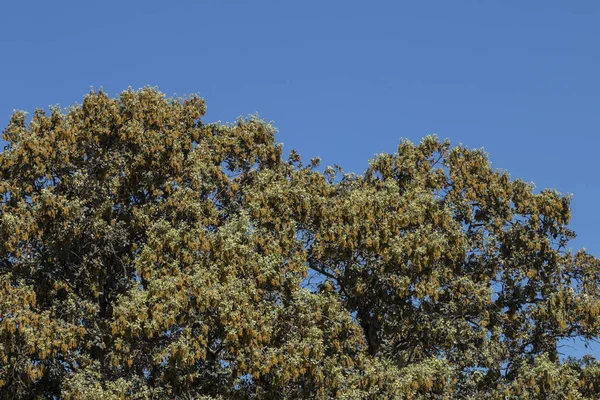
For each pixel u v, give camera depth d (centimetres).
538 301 3125
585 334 3009
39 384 2673
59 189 2844
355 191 2983
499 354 2964
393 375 2602
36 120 2956
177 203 2800
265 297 2664
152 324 2416
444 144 3331
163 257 2686
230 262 2598
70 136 2847
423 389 2619
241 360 2453
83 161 2938
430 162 3325
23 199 2728
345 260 2966
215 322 2548
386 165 3269
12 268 2727
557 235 3212
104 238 2783
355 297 3003
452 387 2734
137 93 3067
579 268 3150
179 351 2414
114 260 2922
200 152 2991
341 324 2689
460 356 2927
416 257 2825
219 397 2531
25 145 2778
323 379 2548
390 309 2952
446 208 3038
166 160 2945
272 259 2683
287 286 2711
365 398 2556
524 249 3142
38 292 2736
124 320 2434
